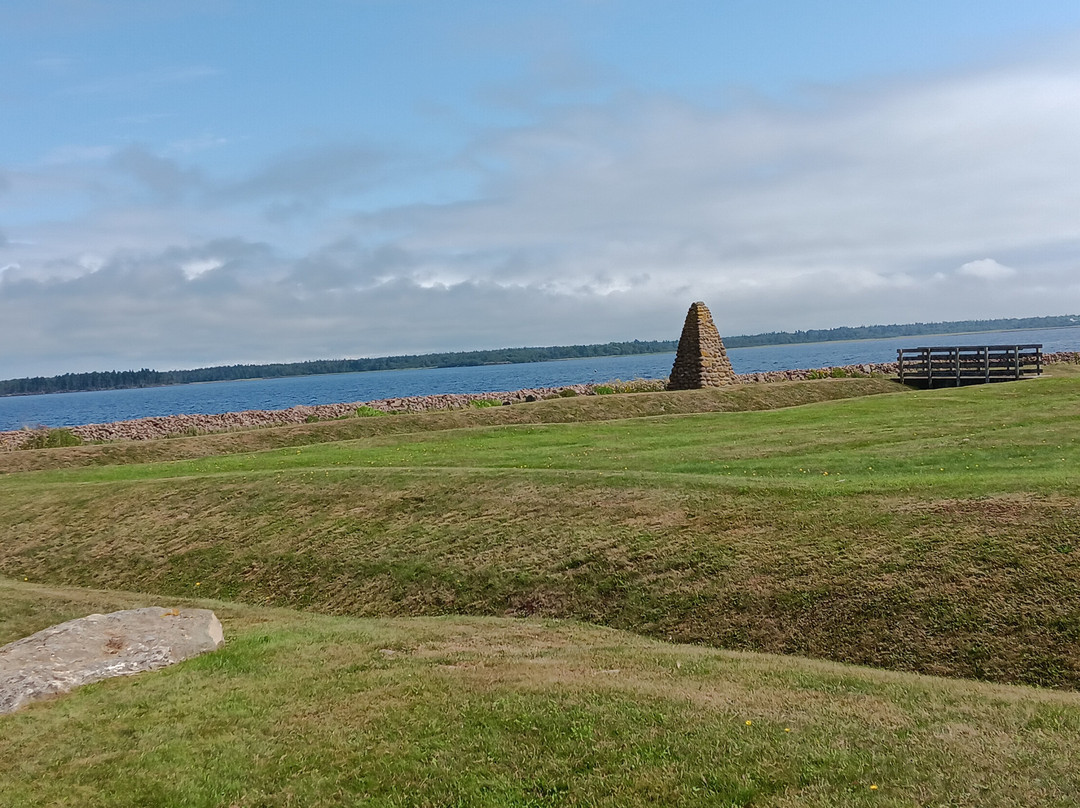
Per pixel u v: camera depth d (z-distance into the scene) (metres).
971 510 14.21
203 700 9.51
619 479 19.00
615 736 8.19
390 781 7.57
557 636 12.80
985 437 21.42
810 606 12.69
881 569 13.02
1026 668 10.55
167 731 8.66
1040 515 13.49
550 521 17.28
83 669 10.33
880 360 144.75
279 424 41.91
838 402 34.34
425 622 13.99
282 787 7.53
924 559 12.99
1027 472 16.58
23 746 8.39
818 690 9.66
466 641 12.37
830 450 21.84
